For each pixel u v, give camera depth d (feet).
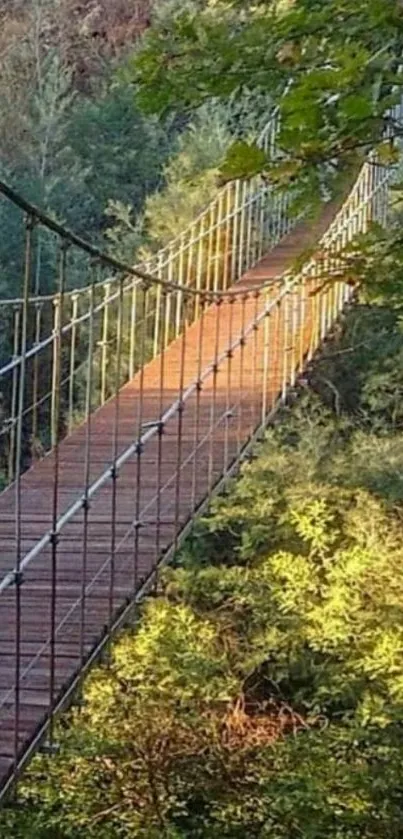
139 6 35.27
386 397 22.98
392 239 6.22
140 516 9.85
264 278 20.04
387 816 16.37
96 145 31.76
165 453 12.51
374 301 6.47
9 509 10.86
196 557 20.76
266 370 14.25
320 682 18.19
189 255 22.26
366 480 20.12
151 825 16.65
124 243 27.86
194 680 17.11
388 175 14.51
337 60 4.59
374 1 4.72
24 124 31.58
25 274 6.69
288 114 4.74
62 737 16.34
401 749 16.62
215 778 17.19
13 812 16.52
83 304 21.54
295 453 20.61
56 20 35.12
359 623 17.67
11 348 26.13
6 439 19.67
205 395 14.66
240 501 20.38
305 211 5.40
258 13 5.53
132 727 17.04
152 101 5.62
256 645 18.62
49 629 7.95
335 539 19.22
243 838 16.81
